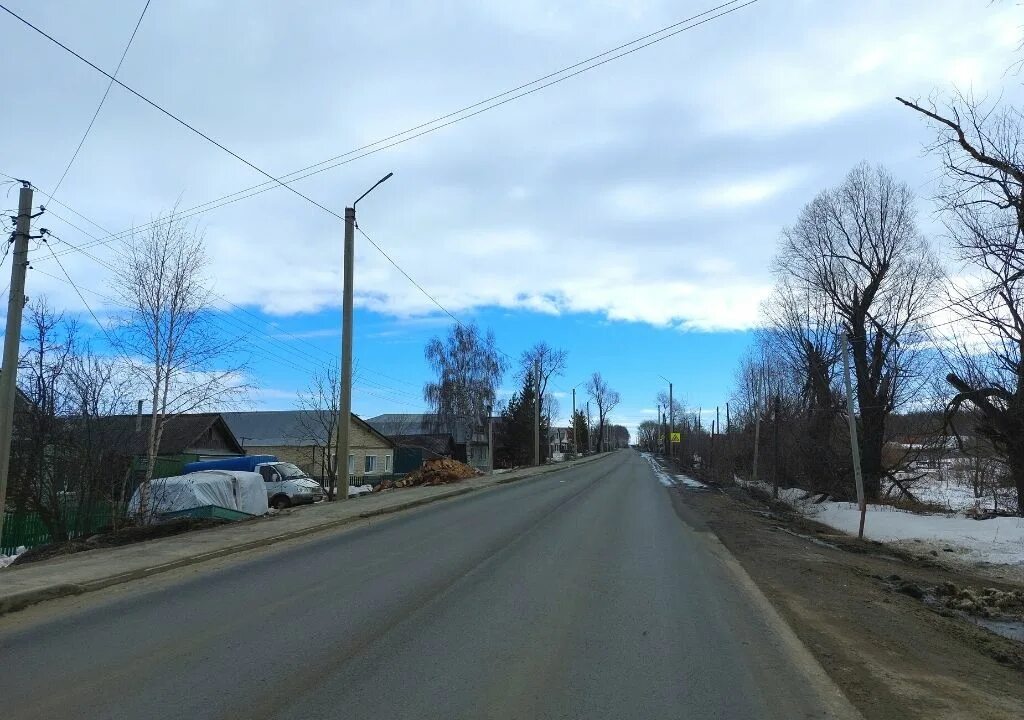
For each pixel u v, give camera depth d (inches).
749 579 416.2
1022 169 650.2
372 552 483.5
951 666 257.4
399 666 231.6
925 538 716.7
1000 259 686.5
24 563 469.7
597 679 221.5
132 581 387.2
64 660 239.3
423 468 1344.7
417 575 396.8
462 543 528.4
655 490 1253.1
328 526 626.5
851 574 472.4
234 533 556.1
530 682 217.3
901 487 1212.5
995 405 862.5
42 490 719.1
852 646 274.8
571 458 3531.0
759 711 197.3
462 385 2356.1
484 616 301.4
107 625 288.8
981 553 609.3
